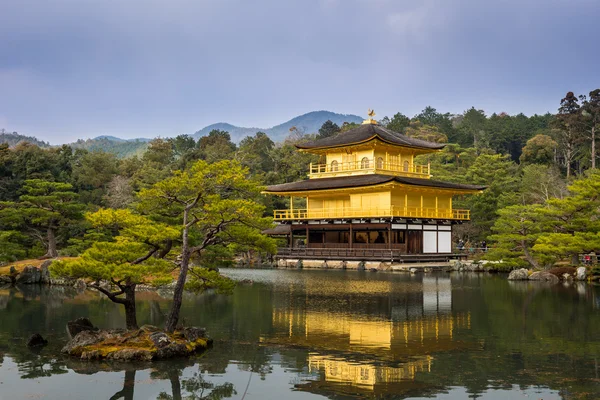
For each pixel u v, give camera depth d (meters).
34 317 40.69
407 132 172.00
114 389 24.75
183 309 43.50
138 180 110.06
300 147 90.88
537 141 133.38
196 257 55.81
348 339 33.09
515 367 27.41
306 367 27.58
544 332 34.75
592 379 25.58
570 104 137.25
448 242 85.81
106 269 28.53
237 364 28.03
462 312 41.78
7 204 66.81
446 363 28.06
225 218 31.53
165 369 27.30
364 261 78.38
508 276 66.38
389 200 79.38
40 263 65.38
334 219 83.31
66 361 28.42
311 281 61.66
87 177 112.75
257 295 50.78
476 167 103.88
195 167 32.22
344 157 89.50
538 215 65.88
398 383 25.19
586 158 134.25
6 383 25.31
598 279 61.38
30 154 94.44
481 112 192.38
